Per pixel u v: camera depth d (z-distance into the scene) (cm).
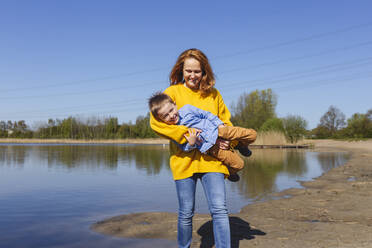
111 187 594
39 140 5294
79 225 335
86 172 848
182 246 221
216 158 216
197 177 224
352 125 4359
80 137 5656
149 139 5422
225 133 207
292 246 251
